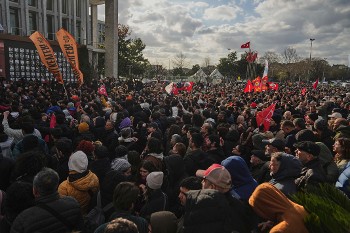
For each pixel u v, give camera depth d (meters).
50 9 37.06
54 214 2.95
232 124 9.58
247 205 3.08
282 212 2.45
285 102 14.84
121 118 9.25
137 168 4.65
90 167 4.77
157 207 3.85
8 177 4.33
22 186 3.16
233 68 81.12
